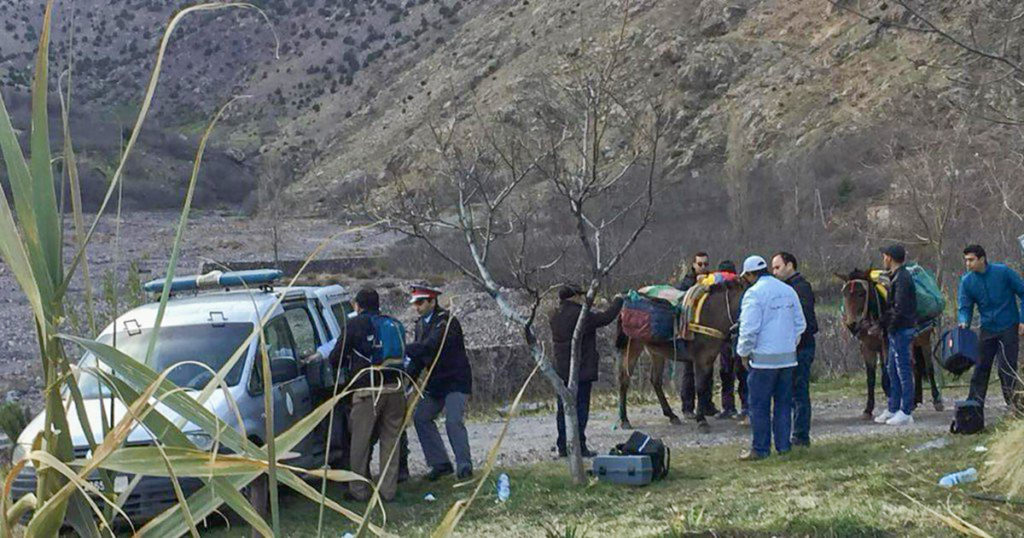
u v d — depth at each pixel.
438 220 11.15
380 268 44.31
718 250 41.94
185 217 1.98
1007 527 6.13
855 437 11.36
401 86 120.56
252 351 9.61
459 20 137.62
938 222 22.06
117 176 2.03
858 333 12.99
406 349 10.20
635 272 31.14
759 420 10.62
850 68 76.81
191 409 1.93
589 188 9.97
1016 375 10.38
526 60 77.06
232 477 2.00
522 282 9.89
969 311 10.91
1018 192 24.16
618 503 8.99
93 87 146.12
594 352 11.53
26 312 34.34
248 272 10.70
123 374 1.90
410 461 12.79
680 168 74.25
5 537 1.87
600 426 14.29
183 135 116.31
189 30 156.00
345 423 10.51
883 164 48.53
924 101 27.52
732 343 12.91
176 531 1.91
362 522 2.09
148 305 10.45
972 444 9.48
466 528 8.52
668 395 17.28
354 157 102.94
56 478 1.93
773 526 6.79
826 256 37.19
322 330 11.41
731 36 89.50
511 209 14.27
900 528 6.48
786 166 57.41
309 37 148.38
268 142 116.31
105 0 168.00
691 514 7.55
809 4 86.38
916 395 13.67
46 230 1.93
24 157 1.96
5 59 111.38
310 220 76.19
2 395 22.19
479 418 16.38
